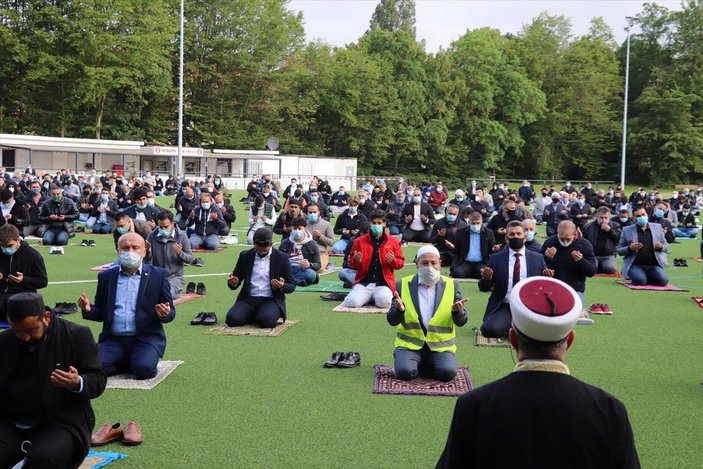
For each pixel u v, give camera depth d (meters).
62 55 53.06
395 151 73.12
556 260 11.55
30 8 52.06
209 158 54.84
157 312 7.66
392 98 70.75
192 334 9.94
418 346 7.91
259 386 7.57
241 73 65.12
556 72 81.81
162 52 56.56
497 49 79.88
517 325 3.11
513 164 82.81
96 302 7.93
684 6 79.81
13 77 54.28
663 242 15.05
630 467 2.92
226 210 21.36
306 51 70.81
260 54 64.50
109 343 7.82
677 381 8.01
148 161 52.97
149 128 62.38
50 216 19.42
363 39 78.31
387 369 8.20
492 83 76.75
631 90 85.62
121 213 12.00
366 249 12.07
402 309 7.74
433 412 6.79
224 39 62.91
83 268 15.86
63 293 12.91
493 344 9.54
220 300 12.61
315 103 69.50
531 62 82.38
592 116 80.06
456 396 7.30
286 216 16.52
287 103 66.62
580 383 3.04
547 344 3.06
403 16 93.12
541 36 87.50
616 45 93.38
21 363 4.89
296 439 6.08
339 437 6.12
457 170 75.94
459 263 15.45
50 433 4.81
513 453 2.94
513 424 2.95
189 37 62.44
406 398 7.21
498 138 75.75
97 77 52.00
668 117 75.12
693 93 75.75
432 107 73.38
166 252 12.13
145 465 5.51
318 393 7.35
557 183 77.50
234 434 6.18
